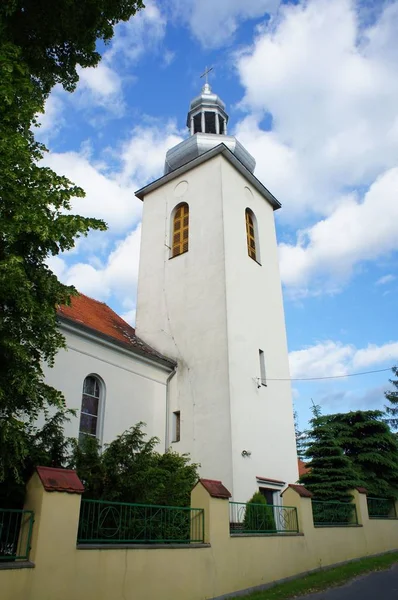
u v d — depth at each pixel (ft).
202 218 68.90
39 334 25.61
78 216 26.32
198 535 32.27
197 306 63.36
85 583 23.82
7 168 23.35
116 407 52.75
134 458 32.30
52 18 34.55
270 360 65.36
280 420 62.80
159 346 64.85
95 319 62.03
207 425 55.62
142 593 26.45
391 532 58.65
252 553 35.65
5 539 23.27
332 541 46.80
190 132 88.58
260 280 70.13
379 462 65.31
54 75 37.68
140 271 73.36
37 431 31.19
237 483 51.57
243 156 79.36
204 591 30.37
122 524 28.07
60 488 23.84
